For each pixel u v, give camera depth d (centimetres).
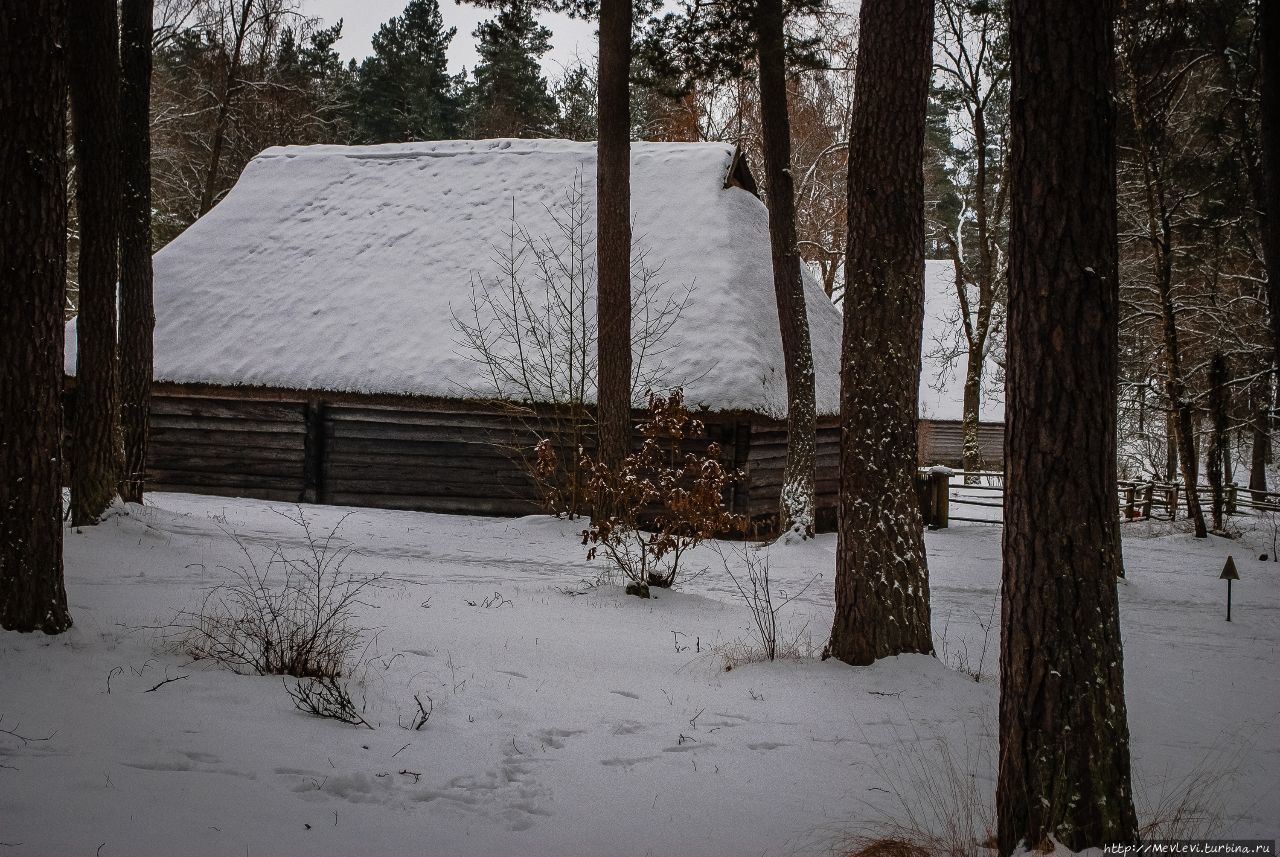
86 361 1230
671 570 1164
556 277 1978
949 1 2703
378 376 1873
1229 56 1702
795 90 3272
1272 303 1185
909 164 820
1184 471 2108
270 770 485
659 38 1616
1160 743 671
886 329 811
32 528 668
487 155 2356
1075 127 451
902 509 808
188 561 1130
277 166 2450
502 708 639
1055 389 448
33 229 662
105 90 1239
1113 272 456
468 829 443
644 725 626
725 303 1853
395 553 1377
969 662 910
